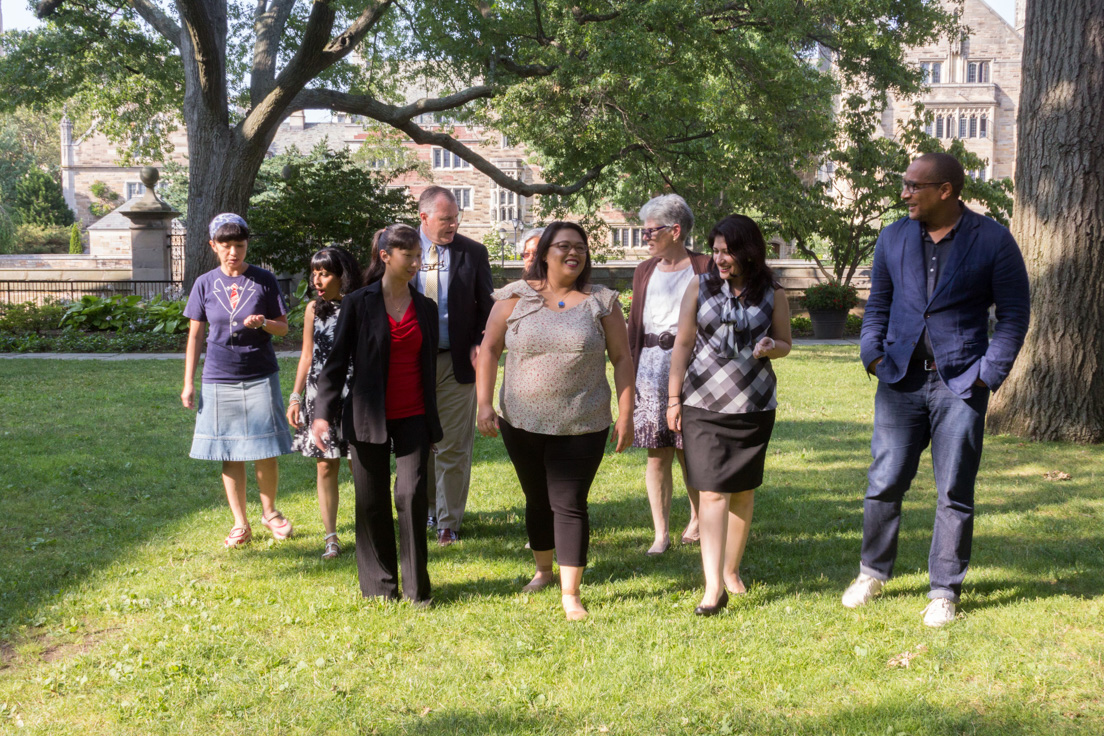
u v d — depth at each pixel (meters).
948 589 3.62
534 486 3.89
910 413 3.71
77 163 65.50
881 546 3.82
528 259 4.86
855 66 20.83
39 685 3.06
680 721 2.76
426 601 3.82
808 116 20.06
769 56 18.61
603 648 3.33
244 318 4.64
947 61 53.38
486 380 3.82
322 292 4.54
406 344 3.78
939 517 3.65
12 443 7.36
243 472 4.82
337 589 4.04
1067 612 3.61
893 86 21.95
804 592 3.95
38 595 3.96
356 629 3.54
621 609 3.76
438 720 2.78
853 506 5.54
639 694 2.95
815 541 4.79
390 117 19.14
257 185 36.47
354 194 21.39
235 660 3.24
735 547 3.97
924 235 3.66
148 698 2.94
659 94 17.61
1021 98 7.61
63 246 61.97
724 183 20.22
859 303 23.00
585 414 3.65
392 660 3.25
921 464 6.60
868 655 3.23
